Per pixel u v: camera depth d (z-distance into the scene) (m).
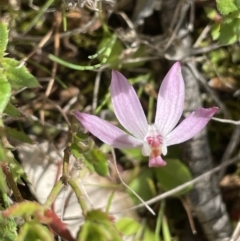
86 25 0.29
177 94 0.25
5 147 0.26
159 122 0.25
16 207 0.23
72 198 0.29
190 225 0.30
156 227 0.29
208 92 0.30
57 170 0.29
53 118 0.30
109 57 0.29
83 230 0.24
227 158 0.30
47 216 0.24
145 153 0.25
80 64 0.30
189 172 0.29
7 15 0.29
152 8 0.29
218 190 0.30
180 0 0.28
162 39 0.29
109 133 0.25
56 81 0.30
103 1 0.28
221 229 0.30
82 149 0.26
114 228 0.24
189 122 0.25
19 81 0.25
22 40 0.29
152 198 0.29
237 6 0.26
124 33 0.29
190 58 0.29
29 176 0.29
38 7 0.29
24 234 0.23
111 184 0.29
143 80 0.30
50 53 0.30
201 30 0.30
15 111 0.26
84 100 0.30
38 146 0.29
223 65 0.30
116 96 0.25
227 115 0.30
